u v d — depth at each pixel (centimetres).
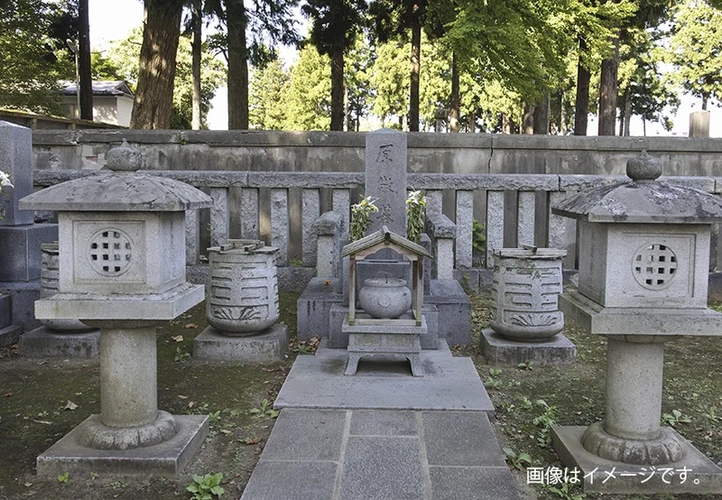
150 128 1188
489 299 821
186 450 362
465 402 445
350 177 857
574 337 662
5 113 1111
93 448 354
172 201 331
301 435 393
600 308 330
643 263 325
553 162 1100
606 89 1662
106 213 340
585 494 329
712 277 868
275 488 327
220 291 573
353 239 630
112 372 361
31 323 650
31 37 1684
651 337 330
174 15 1149
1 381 515
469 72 1412
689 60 2836
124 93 2861
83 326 589
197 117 1498
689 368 558
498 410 452
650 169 334
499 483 333
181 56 2886
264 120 4981
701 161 1100
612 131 1670
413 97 1698
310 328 634
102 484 337
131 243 342
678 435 380
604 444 346
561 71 1429
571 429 390
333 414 428
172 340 643
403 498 317
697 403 469
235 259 569
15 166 666
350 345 504
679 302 326
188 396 480
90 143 1056
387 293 515
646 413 345
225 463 367
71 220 341
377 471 345
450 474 342
